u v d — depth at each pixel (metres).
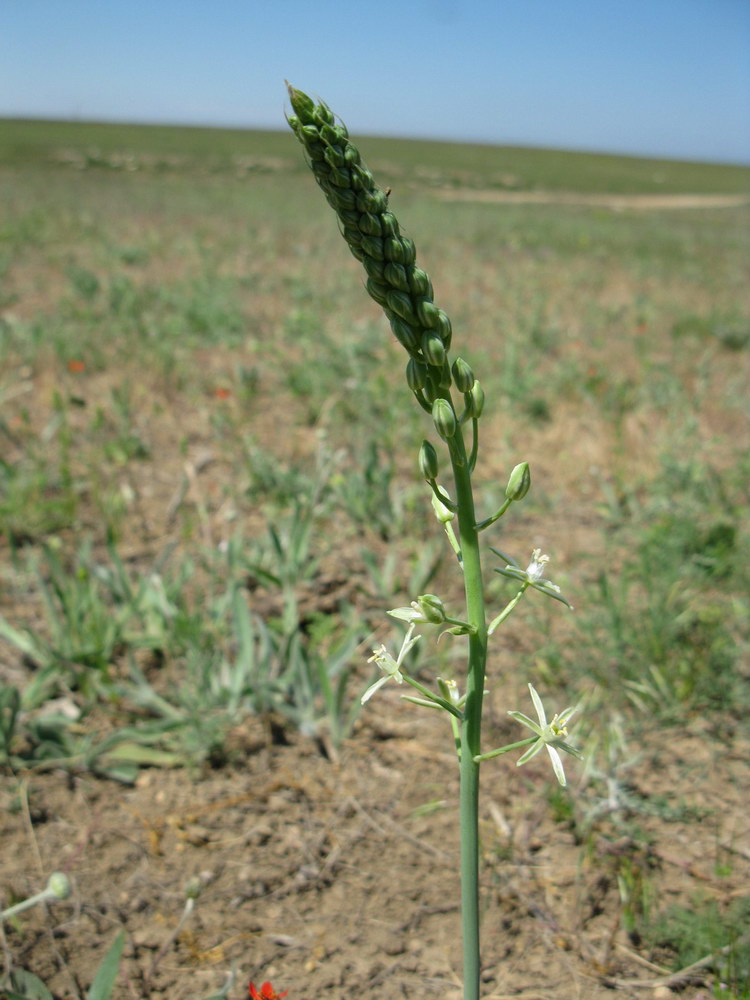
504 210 29.69
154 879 2.88
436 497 1.80
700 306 12.34
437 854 3.00
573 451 6.54
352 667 4.02
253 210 23.23
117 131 80.06
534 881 2.88
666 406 7.39
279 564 4.26
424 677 3.93
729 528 4.75
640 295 12.00
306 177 43.72
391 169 56.41
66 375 7.65
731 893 2.80
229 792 3.27
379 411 6.90
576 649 3.95
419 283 1.64
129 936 2.67
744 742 3.53
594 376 7.83
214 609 4.02
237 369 7.57
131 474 5.84
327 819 3.15
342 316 9.01
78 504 5.47
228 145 68.38
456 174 57.91
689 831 3.07
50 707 3.63
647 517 5.22
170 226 18.92
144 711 3.65
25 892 2.79
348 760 3.45
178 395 7.53
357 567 4.83
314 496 5.02
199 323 9.44
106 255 13.60
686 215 36.69
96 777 3.31
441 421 1.65
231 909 2.77
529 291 12.88
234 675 3.58
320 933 2.70
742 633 4.10
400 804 3.23
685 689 3.71
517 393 7.29
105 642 3.88
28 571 4.61
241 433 6.68
